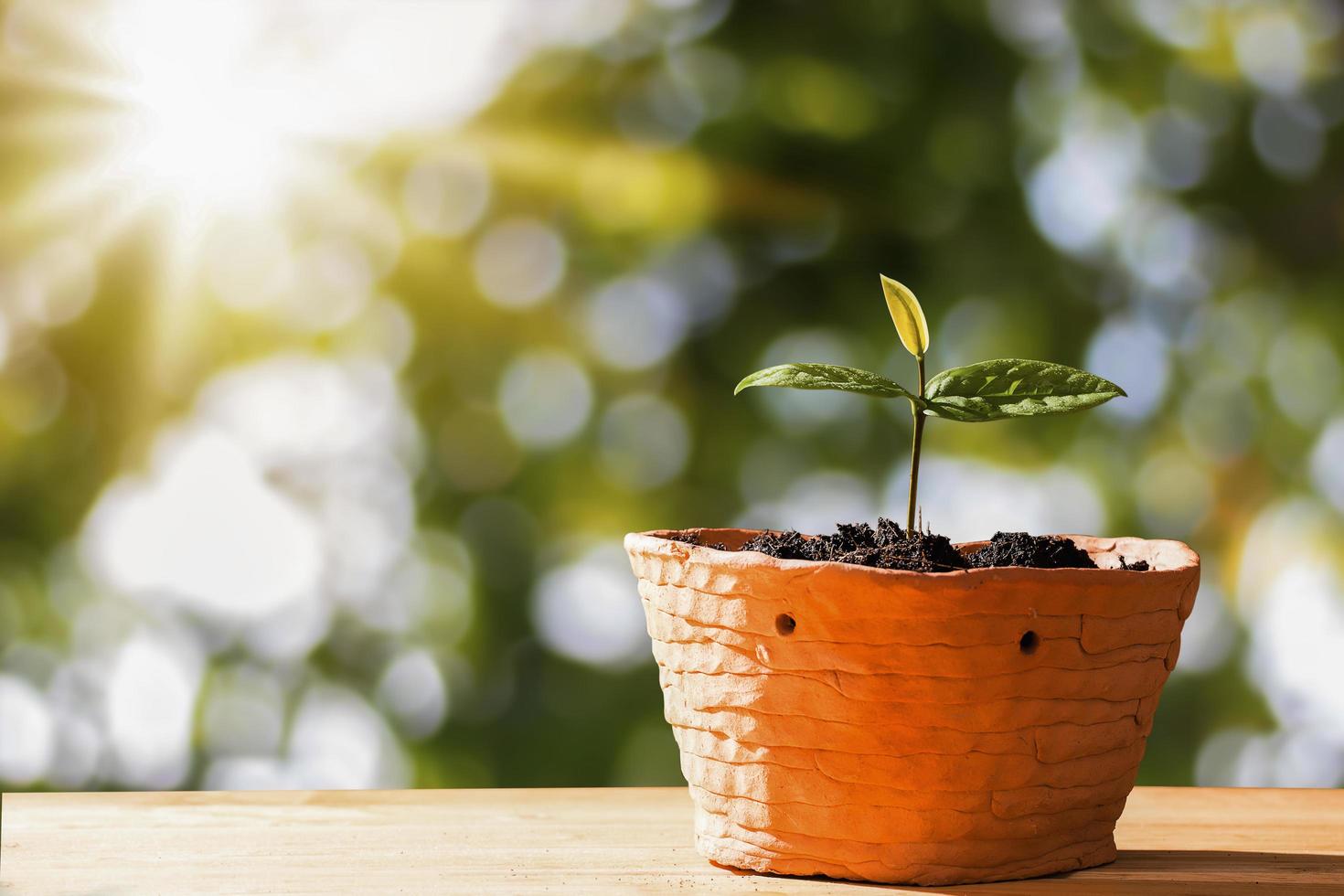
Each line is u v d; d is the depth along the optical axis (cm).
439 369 218
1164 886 104
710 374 212
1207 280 206
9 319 207
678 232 212
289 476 218
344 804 114
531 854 108
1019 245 207
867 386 106
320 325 217
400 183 214
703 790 106
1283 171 206
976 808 103
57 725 215
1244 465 206
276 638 219
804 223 210
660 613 106
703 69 211
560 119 213
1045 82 207
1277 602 207
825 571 102
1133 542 110
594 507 217
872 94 208
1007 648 102
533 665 219
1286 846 109
